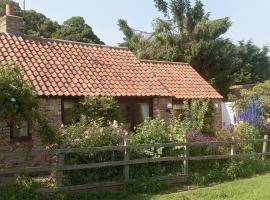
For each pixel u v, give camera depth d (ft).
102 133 42.22
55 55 62.13
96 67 64.44
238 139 55.01
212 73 120.57
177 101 69.72
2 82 34.24
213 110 70.54
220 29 119.65
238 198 38.11
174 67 80.18
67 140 39.93
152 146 43.16
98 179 40.24
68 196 36.65
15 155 35.24
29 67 56.29
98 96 57.16
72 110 55.83
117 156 42.19
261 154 55.06
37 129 39.63
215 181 46.37
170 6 124.47
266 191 40.78
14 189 34.65
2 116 34.40
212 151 50.34
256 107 67.51
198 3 123.54
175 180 44.34
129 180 41.01
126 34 139.74
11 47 58.65
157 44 121.70
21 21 63.41
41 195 35.50
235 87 126.72
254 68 163.02
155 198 38.04
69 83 57.21
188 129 51.78
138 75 67.62
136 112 63.41
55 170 36.76
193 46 115.34
